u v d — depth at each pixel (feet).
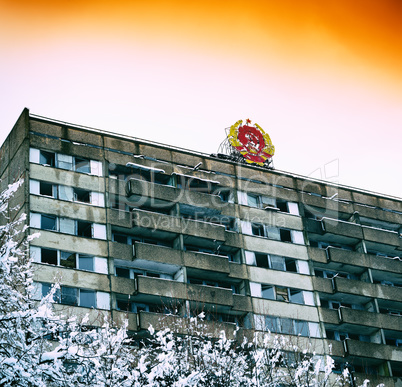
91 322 151.84
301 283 186.39
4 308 87.20
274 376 128.36
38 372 80.48
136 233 172.96
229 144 206.08
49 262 156.97
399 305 200.64
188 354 121.70
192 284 168.04
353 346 182.29
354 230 203.62
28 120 172.45
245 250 183.93
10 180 170.71
